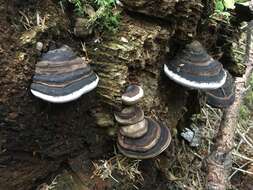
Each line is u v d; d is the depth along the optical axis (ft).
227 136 2.16
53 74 1.24
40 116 1.33
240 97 2.34
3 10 1.23
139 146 1.45
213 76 1.54
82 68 1.28
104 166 1.55
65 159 1.54
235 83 2.19
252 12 1.94
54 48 1.32
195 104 2.04
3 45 1.23
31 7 1.31
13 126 1.31
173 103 1.85
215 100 1.92
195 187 2.12
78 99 1.37
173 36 1.62
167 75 1.59
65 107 1.36
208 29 1.83
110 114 1.49
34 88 1.24
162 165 1.81
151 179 1.73
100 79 1.42
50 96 1.22
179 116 1.91
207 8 1.67
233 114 2.24
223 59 2.13
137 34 1.44
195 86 1.53
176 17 1.49
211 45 1.98
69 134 1.45
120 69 1.41
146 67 1.54
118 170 1.57
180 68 1.56
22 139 1.36
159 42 1.53
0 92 1.23
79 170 1.54
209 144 2.37
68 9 1.42
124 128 1.46
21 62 1.24
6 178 1.44
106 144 1.57
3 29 1.23
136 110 1.46
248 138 2.61
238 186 2.29
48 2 1.35
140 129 1.45
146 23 1.49
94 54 1.42
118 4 1.46
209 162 2.09
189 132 2.33
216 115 2.60
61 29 1.37
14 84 1.24
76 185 1.54
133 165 1.57
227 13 1.89
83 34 1.41
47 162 1.49
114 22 1.43
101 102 1.45
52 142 1.43
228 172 2.08
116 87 1.41
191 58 1.56
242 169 2.39
